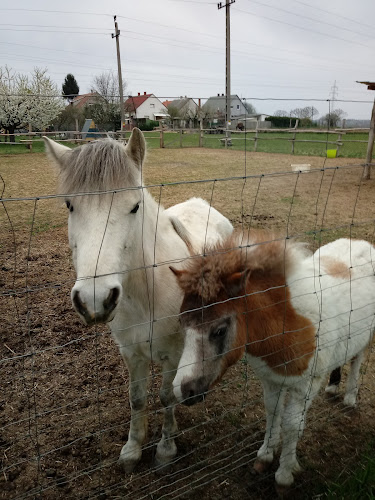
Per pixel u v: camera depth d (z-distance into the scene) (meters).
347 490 2.43
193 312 2.06
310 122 26.98
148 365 2.67
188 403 2.02
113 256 1.87
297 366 2.32
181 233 2.81
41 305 4.44
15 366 3.47
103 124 29.38
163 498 2.42
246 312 2.16
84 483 2.50
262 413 3.08
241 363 3.65
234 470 2.64
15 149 19.70
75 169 1.92
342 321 2.60
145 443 2.84
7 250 5.95
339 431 2.97
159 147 21.75
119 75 29.03
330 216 7.71
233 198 9.29
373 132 11.09
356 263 2.97
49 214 7.83
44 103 24.50
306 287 2.44
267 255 2.24
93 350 3.72
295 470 2.59
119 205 1.94
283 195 9.62
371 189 10.20
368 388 3.39
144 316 2.37
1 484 2.45
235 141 24.41
